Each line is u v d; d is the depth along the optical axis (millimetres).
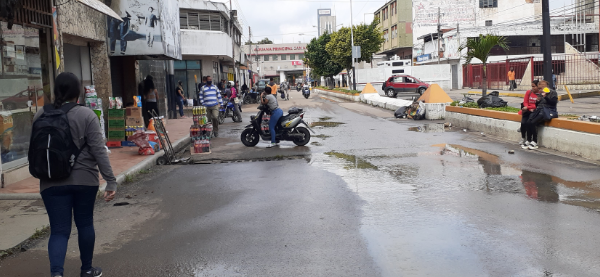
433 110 18281
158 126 10477
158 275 4227
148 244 5070
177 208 6531
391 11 67500
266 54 102875
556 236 4848
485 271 4051
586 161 8945
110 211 6496
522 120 10820
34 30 9148
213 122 15070
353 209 6105
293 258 4496
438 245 4703
